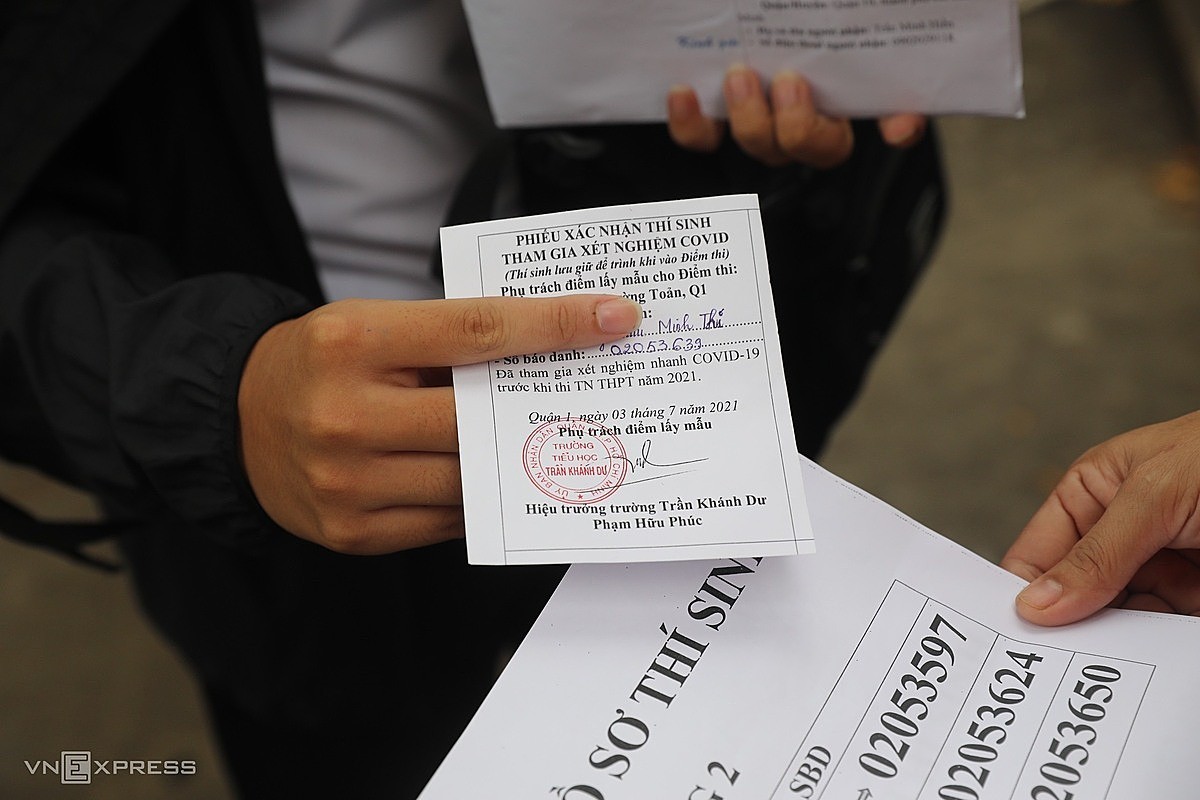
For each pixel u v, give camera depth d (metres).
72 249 0.75
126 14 0.76
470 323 0.57
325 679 0.99
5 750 1.74
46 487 2.06
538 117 0.85
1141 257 2.15
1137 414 1.94
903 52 0.76
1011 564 0.71
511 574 0.99
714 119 0.84
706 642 0.59
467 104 0.92
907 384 2.06
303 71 0.87
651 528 0.57
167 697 1.80
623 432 0.58
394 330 0.58
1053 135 2.39
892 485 1.92
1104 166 2.31
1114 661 0.59
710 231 0.60
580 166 0.89
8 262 0.78
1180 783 0.54
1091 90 2.45
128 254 0.78
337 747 1.09
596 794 0.55
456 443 0.60
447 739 1.08
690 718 0.57
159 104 0.82
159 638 1.88
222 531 0.73
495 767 0.56
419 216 0.94
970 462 1.93
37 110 0.77
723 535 0.56
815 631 0.60
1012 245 2.21
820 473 0.65
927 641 0.60
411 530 0.65
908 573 0.62
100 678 1.83
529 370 0.59
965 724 0.57
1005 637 0.60
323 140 0.90
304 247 0.85
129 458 0.74
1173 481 0.61
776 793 0.55
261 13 0.85
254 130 0.80
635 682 0.58
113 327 0.71
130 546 1.02
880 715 0.57
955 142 2.43
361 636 0.97
